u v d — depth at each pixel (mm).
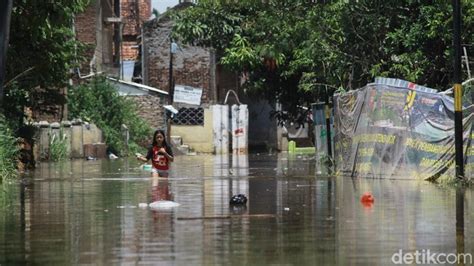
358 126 38750
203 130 92562
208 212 24109
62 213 24328
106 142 77750
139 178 41156
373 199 27141
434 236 18844
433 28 39656
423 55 41094
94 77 81312
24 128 50969
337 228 20281
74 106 77500
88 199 28891
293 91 66125
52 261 16328
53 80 45938
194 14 61625
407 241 18172
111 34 102312
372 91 37156
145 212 24297
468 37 39406
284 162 60594
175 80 93250
